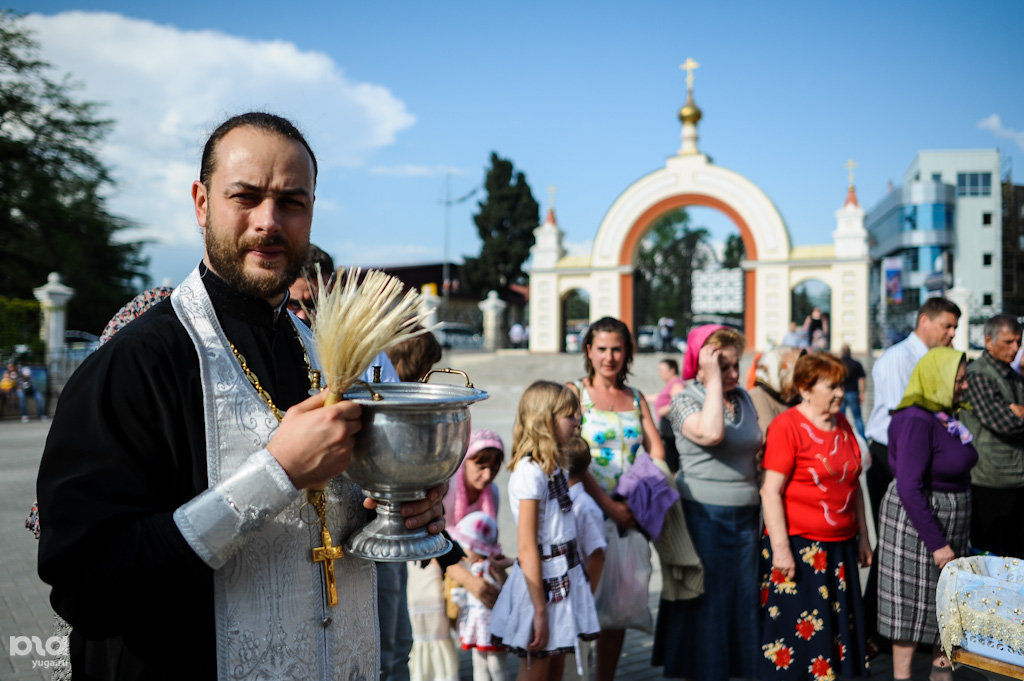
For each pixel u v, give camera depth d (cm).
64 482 124
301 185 145
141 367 132
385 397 148
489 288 4222
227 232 142
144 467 131
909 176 5331
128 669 131
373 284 136
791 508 336
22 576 502
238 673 129
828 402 329
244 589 131
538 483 290
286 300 164
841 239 2372
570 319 5169
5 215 2684
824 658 327
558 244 2761
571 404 300
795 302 2573
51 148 2762
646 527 323
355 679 147
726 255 2783
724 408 348
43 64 2655
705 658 332
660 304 3241
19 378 1470
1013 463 421
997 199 4775
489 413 1680
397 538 143
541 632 283
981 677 331
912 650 350
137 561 119
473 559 329
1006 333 439
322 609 139
